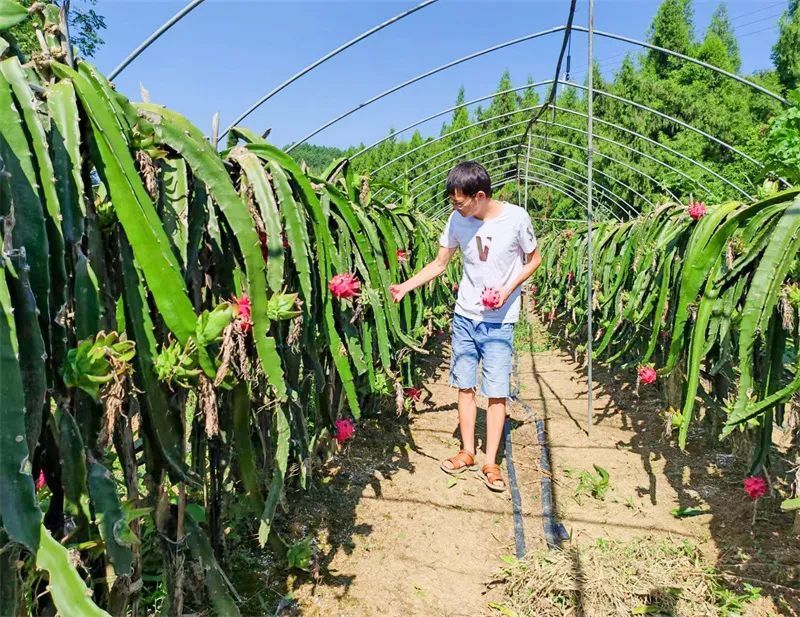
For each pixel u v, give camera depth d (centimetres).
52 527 69
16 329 53
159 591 115
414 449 220
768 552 148
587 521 170
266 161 109
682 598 131
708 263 125
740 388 111
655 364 261
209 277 101
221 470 120
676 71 1398
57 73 67
